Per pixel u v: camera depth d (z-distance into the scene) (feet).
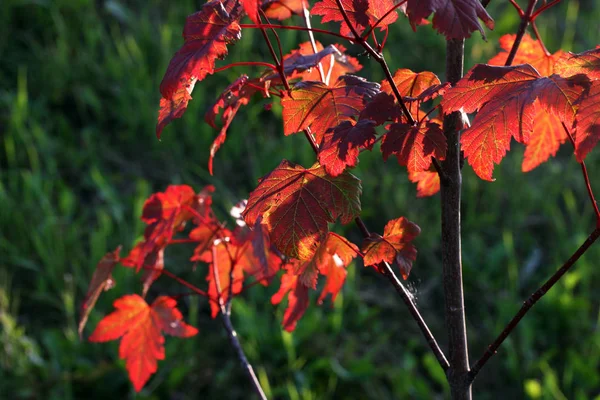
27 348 10.25
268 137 14.21
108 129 14.28
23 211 11.97
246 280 11.54
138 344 5.02
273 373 10.56
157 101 14.28
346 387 10.53
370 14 3.61
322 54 3.80
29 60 14.92
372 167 13.80
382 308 12.01
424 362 10.83
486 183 13.74
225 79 14.99
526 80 3.09
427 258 12.86
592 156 14.69
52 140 13.55
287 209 3.36
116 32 15.48
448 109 3.19
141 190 12.02
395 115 3.27
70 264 11.61
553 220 13.55
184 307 11.66
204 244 4.95
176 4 16.71
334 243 3.98
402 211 13.08
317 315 11.05
